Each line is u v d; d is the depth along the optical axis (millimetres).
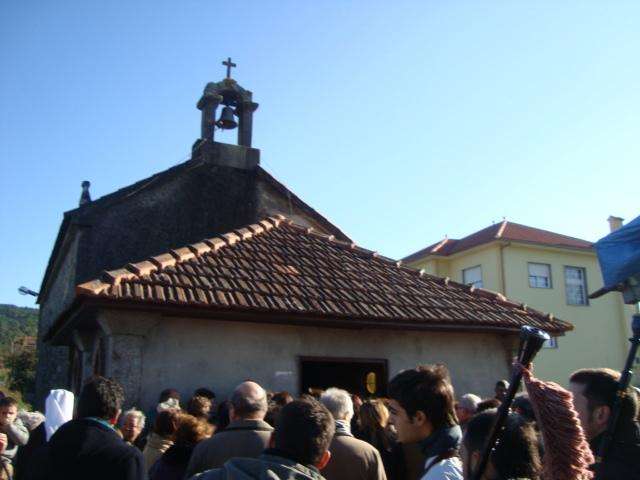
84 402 3285
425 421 2756
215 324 7258
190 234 11688
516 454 2191
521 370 2217
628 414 2689
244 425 3826
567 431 2234
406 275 9680
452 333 8609
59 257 13328
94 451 3072
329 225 12844
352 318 7414
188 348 7031
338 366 9742
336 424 3883
